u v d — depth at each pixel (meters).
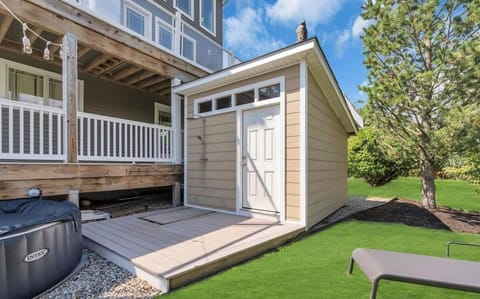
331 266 2.78
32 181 3.75
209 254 2.78
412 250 3.30
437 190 8.52
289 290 2.26
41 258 2.35
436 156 5.31
